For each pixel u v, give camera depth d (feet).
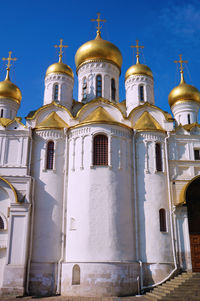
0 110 112.47
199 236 87.10
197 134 97.04
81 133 87.56
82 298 70.38
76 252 77.82
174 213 85.10
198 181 88.79
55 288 78.43
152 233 82.38
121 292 73.56
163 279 78.23
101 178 82.79
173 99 114.93
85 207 80.64
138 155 89.66
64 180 88.17
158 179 87.97
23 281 75.51
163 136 92.99
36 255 81.20
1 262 79.97
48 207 85.46
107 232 78.43
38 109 95.76
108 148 85.40
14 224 79.77
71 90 112.47
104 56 114.52
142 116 96.43
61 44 118.93
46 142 90.63
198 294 64.64
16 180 84.64
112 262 75.31
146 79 112.06
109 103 94.17
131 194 85.92
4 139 91.30
